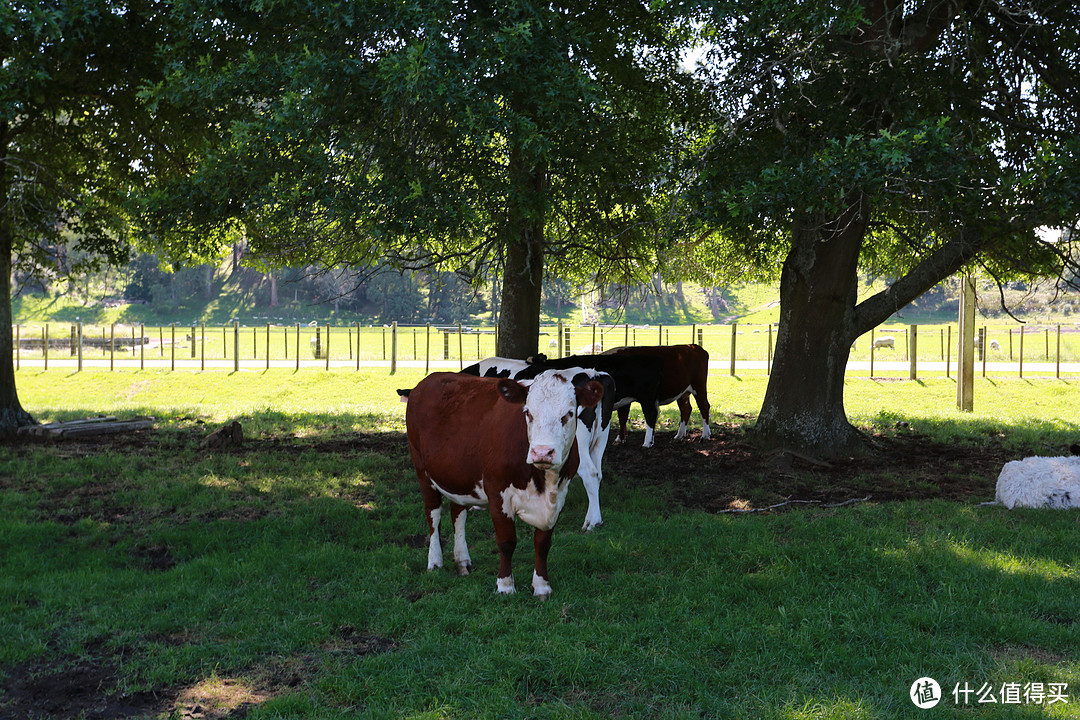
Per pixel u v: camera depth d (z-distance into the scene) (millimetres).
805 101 9820
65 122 14055
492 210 9805
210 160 9320
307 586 6422
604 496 9383
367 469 10906
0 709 4512
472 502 6422
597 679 4711
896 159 8062
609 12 11789
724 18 9312
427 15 8516
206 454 11945
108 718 4414
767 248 13750
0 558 7098
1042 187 8719
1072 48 11102
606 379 8461
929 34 11500
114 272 91438
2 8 8898
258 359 29781
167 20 10930
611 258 13477
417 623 5609
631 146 11227
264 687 4770
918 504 8828
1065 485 8508
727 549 7121
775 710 4316
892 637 5184
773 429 12164
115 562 7172
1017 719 4203
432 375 6988
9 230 13188
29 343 36688
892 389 21172
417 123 9359
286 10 9453
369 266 12180
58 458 11555
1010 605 5672
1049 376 23172
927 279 11516
